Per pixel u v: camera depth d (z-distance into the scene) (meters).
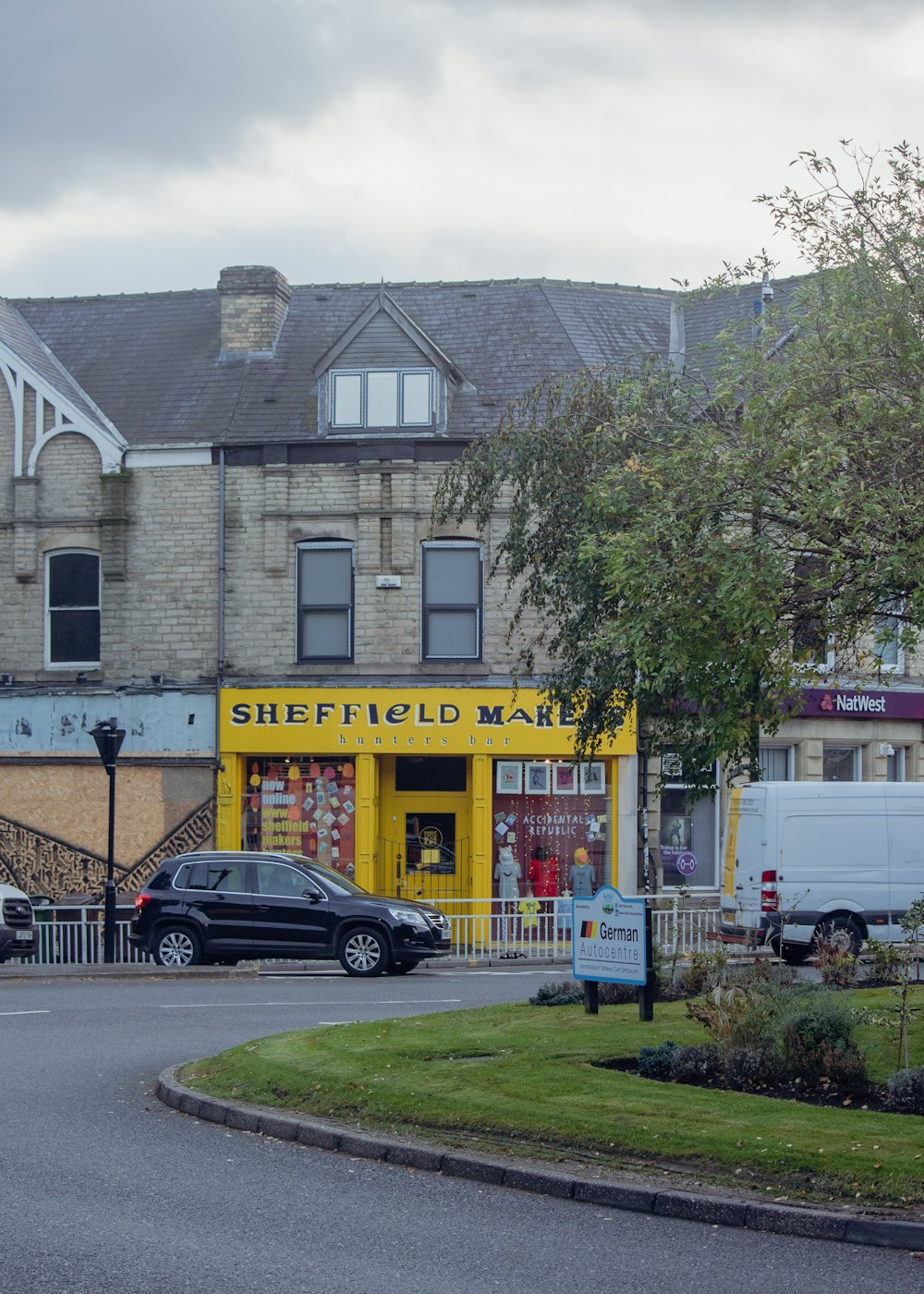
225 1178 9.91
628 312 31.97
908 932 15.92
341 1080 11.98
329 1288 7.63
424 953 23.16
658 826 28.61
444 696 28.06
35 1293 7.50
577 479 18.86
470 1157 9.98
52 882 28.50
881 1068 12.31
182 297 32.50
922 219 14.04
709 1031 12.76
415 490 28.38
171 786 28.42
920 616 11.59
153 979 22.64
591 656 18.19
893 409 12.41
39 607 28.95
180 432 29.08
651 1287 7.71
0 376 29.28
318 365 28.78
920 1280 7.83
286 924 23.22
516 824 28.53
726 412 14.80
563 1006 16.52
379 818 28.88
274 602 28.48
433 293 31.94
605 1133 10.11
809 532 12.55
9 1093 12.98
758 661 12.61
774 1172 9.27
